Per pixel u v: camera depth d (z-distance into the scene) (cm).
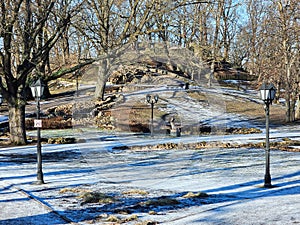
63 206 991
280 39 3691
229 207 979
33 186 1230
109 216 896
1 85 2341
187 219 876
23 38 2250
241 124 3372
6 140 2520
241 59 5731
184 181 1324
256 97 4481
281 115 3928
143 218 884
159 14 2559
